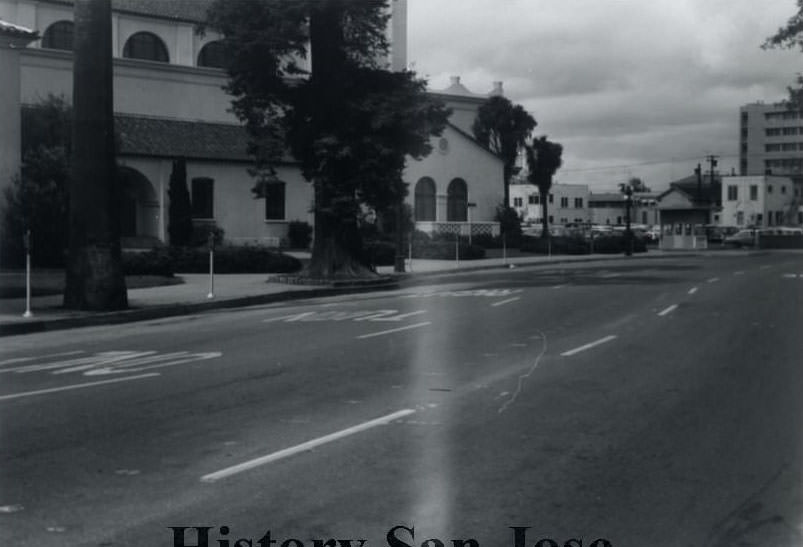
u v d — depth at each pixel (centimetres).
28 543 542
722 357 1294
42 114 3497
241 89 2900
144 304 2081
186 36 5003
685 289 2638
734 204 11462
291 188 4781
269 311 2088
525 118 6575
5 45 2939
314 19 2862
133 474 688
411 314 1923
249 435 812
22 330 1702
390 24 3831
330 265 2877
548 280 3133
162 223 4259
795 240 8244
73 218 1962
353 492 641
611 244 6162
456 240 4700
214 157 4438
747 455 748
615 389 1041
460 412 912
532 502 621
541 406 944
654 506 616
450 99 6931
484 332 1591
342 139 2852
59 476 684
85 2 1958
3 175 2978
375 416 891
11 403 967
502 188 6381
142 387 1062
